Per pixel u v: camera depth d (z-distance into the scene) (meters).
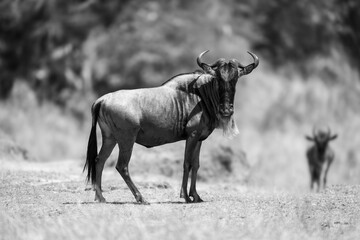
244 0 178.62
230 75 40.62
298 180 102.44
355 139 147.62
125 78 164.38
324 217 36.34
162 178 61.88
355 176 113.62
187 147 41.66
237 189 57.78
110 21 176.75
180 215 35.78
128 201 42.75
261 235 30.50
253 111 154.25
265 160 127.75
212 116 41.94
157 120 41.12
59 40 174.88
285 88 161.75
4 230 31.88
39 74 170.38
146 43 168.12
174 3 177.00
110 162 63.69
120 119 40.69
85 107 162.50
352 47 180.25
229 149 69.12
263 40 171.12
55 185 49.34
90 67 167.75
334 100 162.75
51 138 154.12
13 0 184.88
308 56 172.12
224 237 29.97
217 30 170.12
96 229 31.27
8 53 176.75
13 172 54.97
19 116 161.38
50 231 31.27
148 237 30.14
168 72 163.50
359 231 33.16
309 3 181.38
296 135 148.25
